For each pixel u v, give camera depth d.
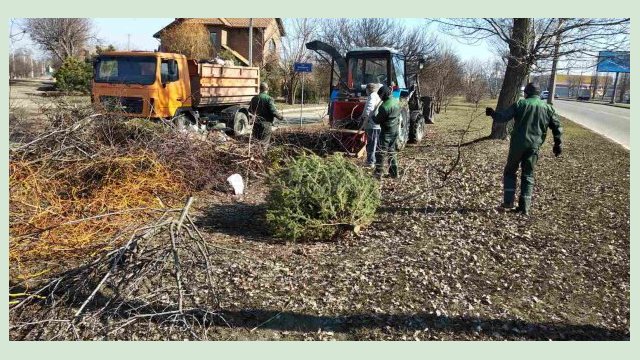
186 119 12.77
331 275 5.07
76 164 7.57
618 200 7.97
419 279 4.97
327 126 11.92
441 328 4.09
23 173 7.05
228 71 14.74
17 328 4.05
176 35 31.47
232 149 9.22
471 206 7.53
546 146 13.66
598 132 18.91
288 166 6.61
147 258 4.33
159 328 4.04
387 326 4.11
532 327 4.12
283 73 35.25
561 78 91.75
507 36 12.89
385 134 9.15
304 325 4.13
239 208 7.65
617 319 4.28
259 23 39.69
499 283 4.94
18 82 34.72
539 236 6.27
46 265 5.32
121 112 9.58
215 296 4.31
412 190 8.45
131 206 7.23
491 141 13.92
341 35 36.94
